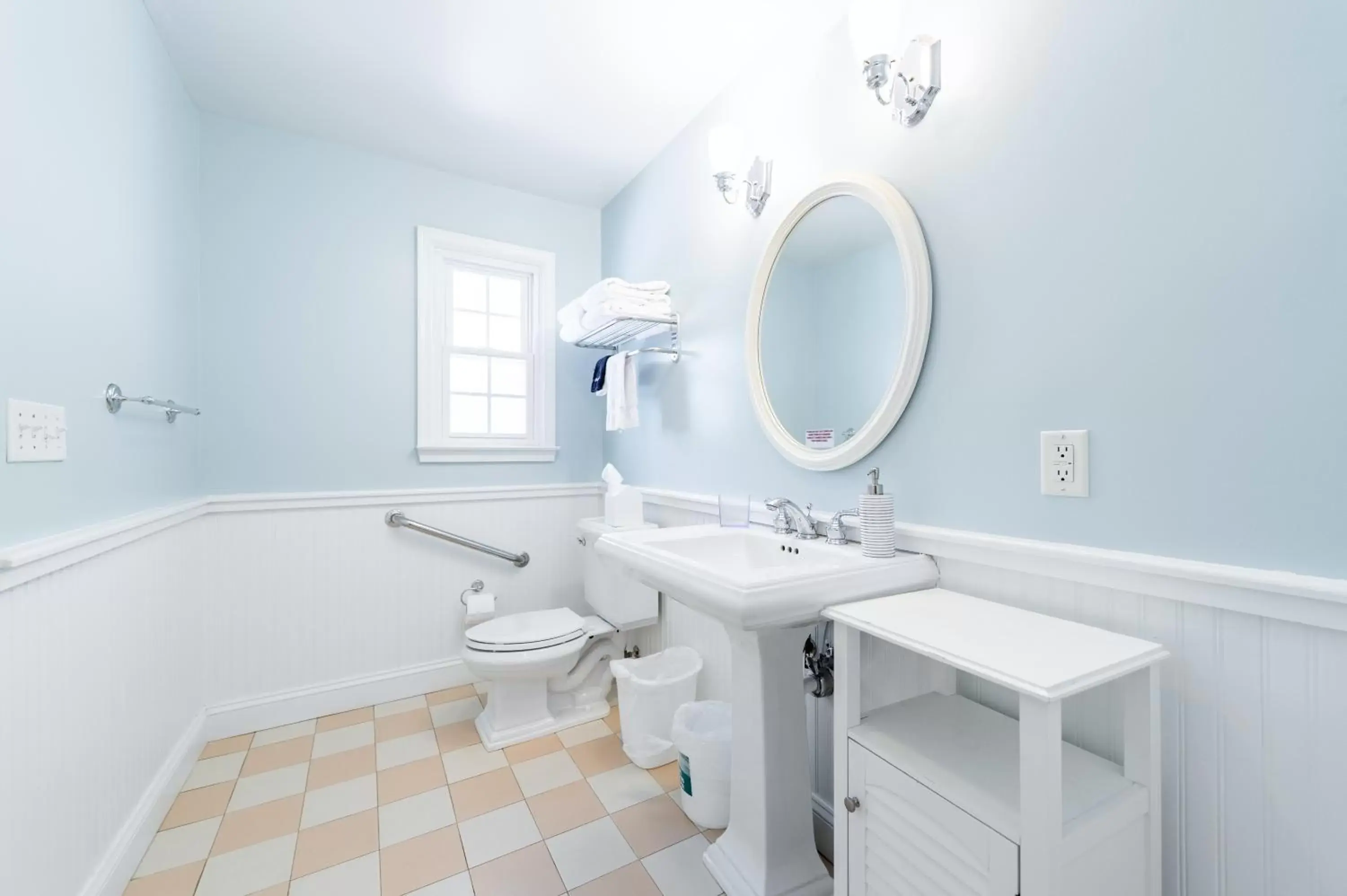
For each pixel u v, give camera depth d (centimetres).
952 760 91
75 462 120
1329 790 75
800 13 162
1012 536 110
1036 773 71
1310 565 75
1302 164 76
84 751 119
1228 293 83
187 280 198
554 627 216
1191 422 86
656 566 130
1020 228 109
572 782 176
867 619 100
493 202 267
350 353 236
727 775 151
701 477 210
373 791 172
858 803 100
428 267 251
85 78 126
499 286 276
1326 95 74
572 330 254
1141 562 91
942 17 123
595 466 293
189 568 195
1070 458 101
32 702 101
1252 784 82
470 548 253
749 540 165
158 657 163
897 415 132
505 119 216
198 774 182
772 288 172
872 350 139
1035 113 106
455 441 261
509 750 197
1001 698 114
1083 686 74
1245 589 80
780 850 129
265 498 218
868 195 137
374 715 225
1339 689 74
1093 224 98
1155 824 84
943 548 122
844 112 148
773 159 173
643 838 150
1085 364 99
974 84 117
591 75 191
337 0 159
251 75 192
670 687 188
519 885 134
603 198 282
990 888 77
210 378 211
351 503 234
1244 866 82
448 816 160
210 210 212
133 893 132
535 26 169
